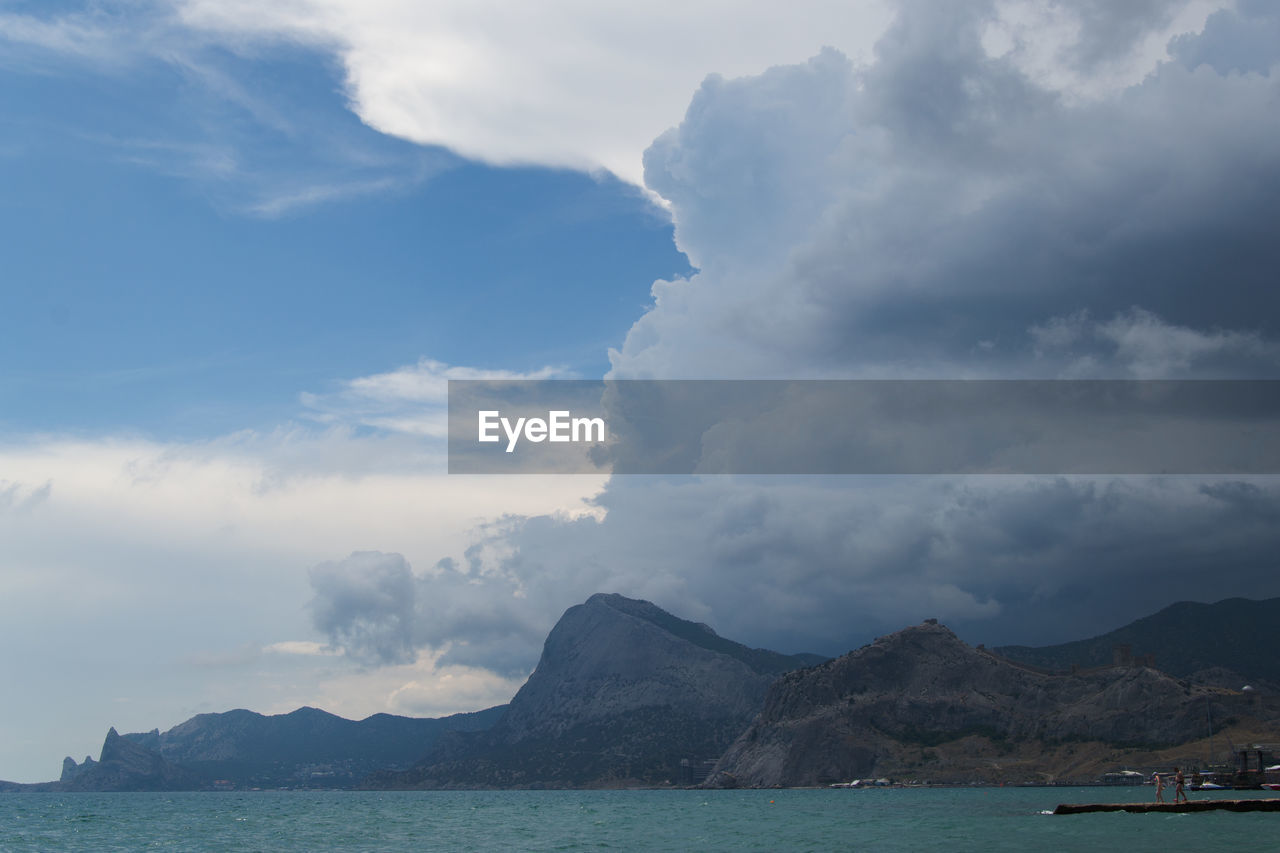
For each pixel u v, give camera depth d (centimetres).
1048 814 18762
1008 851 11656
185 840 16825
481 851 13825
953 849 12175
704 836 16025
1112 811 17288
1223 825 14412
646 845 14425
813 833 15938
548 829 18875
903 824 17450
